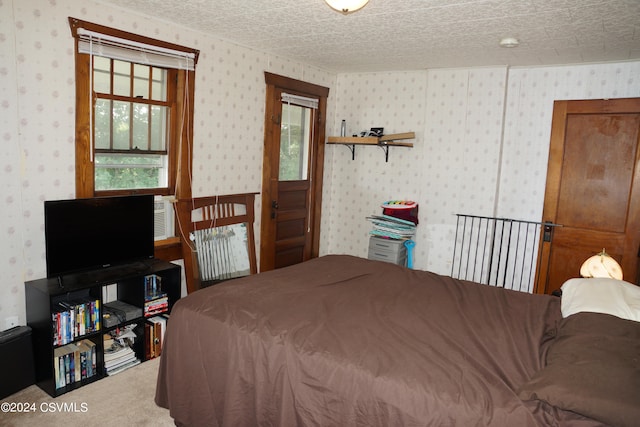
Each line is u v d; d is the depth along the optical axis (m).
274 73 4.07
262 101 4.02
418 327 1.95
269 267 4.34
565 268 3.83
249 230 4.00
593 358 1.46
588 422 1.30
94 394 2.46
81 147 2.75
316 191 4.86
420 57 3.88
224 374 1.91
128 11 2.90
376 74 4.71
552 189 3.82
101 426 2.17
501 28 2.93
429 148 4.38
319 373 1.64
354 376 1.57
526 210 4.07
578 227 3.75
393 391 1.49
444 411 1.40
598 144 3.62
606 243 3.61
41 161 2.58
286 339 1.77
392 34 3.21
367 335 1.83
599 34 2.93
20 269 2.56
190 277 3.46
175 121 3.34
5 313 2.51
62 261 2.49
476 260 4.23
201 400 1.99
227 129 3.71
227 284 2.40
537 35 3.03
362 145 4.89
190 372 2.04
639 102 3.41
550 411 1.36
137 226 2.87
